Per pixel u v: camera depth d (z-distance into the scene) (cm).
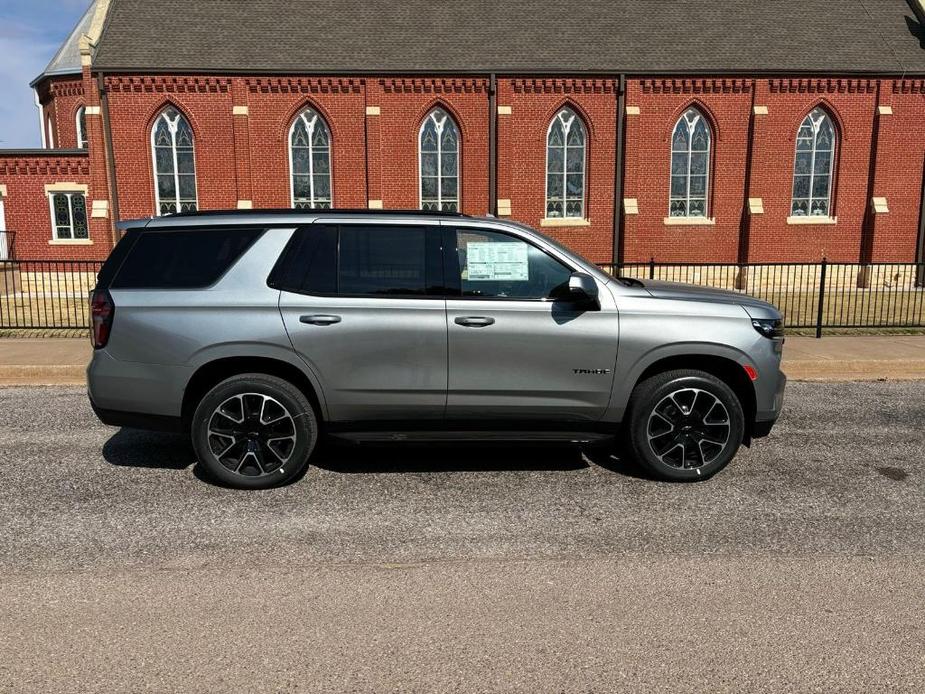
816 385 883
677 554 397
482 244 504
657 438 516
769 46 2362
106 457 575
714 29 2423
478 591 353
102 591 351
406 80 2231
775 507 470
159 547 404
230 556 393
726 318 508
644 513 459
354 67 2222
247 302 490
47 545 405
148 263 501
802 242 2364
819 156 2347
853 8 2527
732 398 509
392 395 499
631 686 276
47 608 333
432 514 457
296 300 492
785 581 363
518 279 503
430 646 303
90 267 2239
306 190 2298
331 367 493
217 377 513
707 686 276
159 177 2261
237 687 274
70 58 2706
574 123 2306
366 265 500
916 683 278
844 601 343
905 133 2328
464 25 2414
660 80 2269
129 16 2339
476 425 513
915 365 955
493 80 2234
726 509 466
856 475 538
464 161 2286
